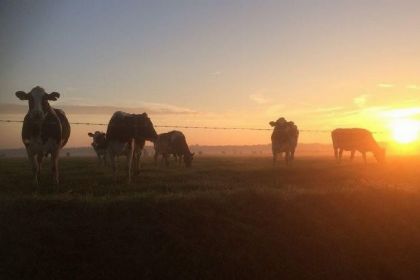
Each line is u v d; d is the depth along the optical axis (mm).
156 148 33312
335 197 14320
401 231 13414
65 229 11227
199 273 10789
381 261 12336
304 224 12883
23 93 17297
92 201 12500
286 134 27906
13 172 21391
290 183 18984
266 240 11992
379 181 19297
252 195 13641
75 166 26438
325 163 30844
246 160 34469
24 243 10711
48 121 16969
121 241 11141
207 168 26016
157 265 10734
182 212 12312
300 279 11336
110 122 20453
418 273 12289
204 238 11680
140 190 15586
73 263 10508
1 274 9930
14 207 11930
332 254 12141
